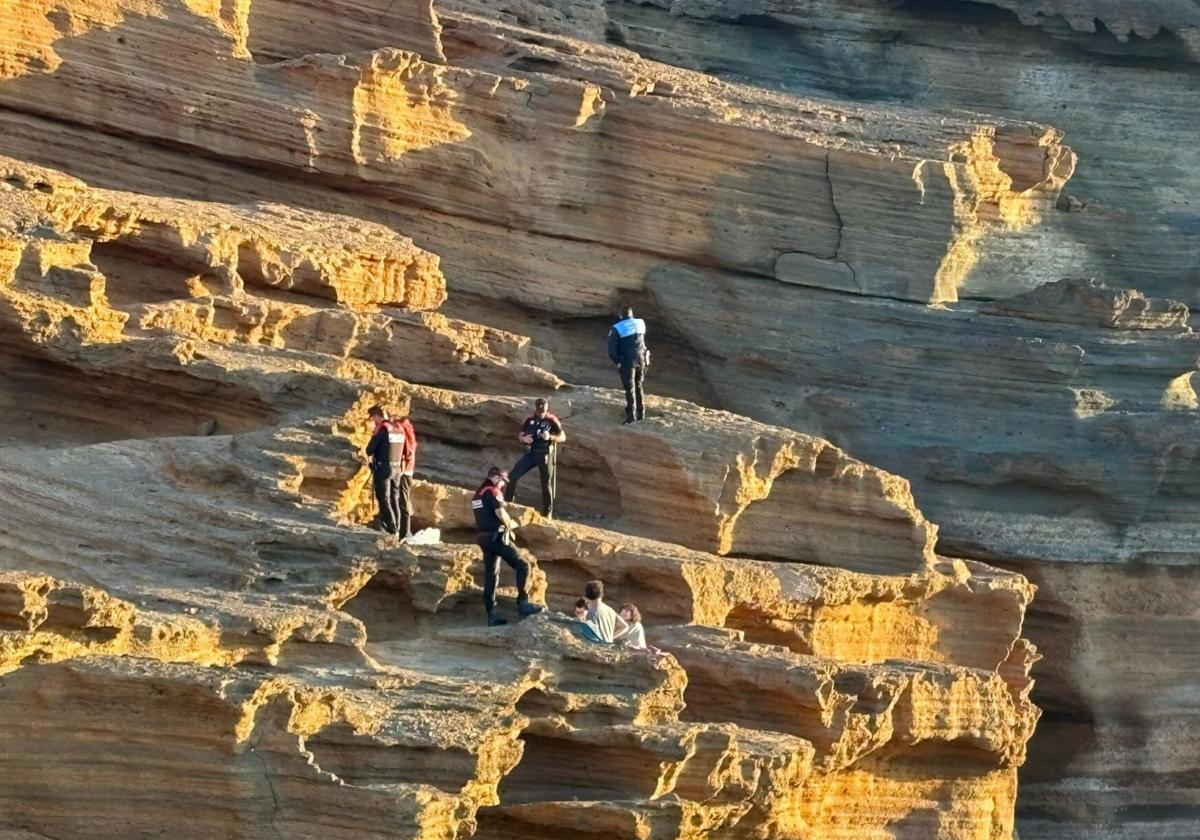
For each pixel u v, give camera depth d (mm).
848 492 32125
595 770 23281
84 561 23734
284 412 27109
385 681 22188
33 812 19922
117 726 19953
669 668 24094
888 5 49406
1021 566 39469
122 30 35188
